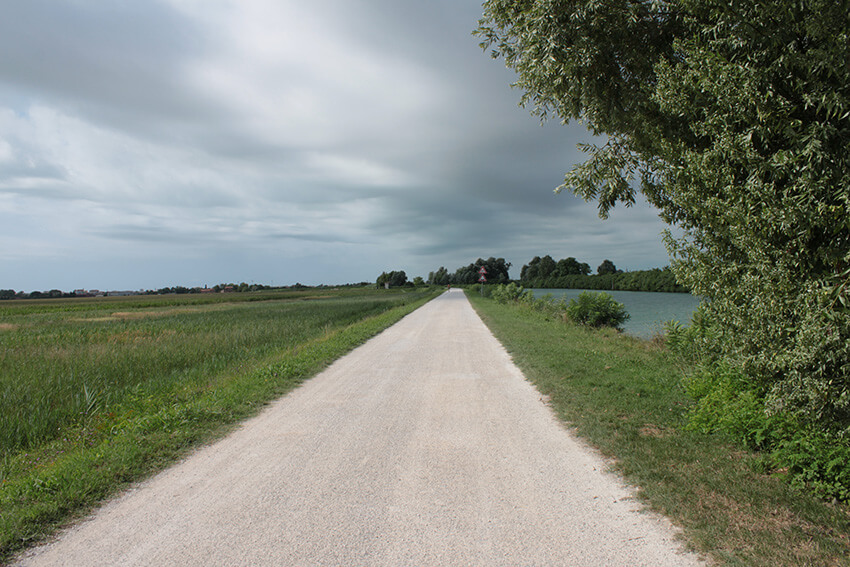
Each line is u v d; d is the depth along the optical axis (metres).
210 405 6.14
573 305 16.80
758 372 4.13
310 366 8.96
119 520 3.17
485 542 2.80
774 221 3.58
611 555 2.63
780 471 3.66
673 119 4.57
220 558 2.66
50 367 8.66
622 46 4.89
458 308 29.16
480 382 7.54
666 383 6.68
